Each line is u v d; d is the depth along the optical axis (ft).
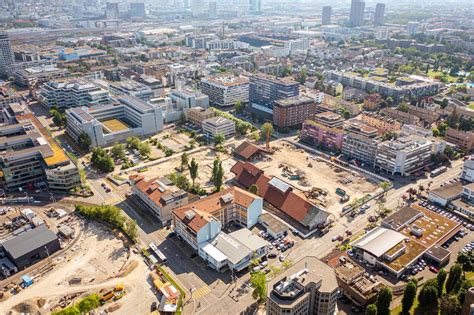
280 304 595.88
